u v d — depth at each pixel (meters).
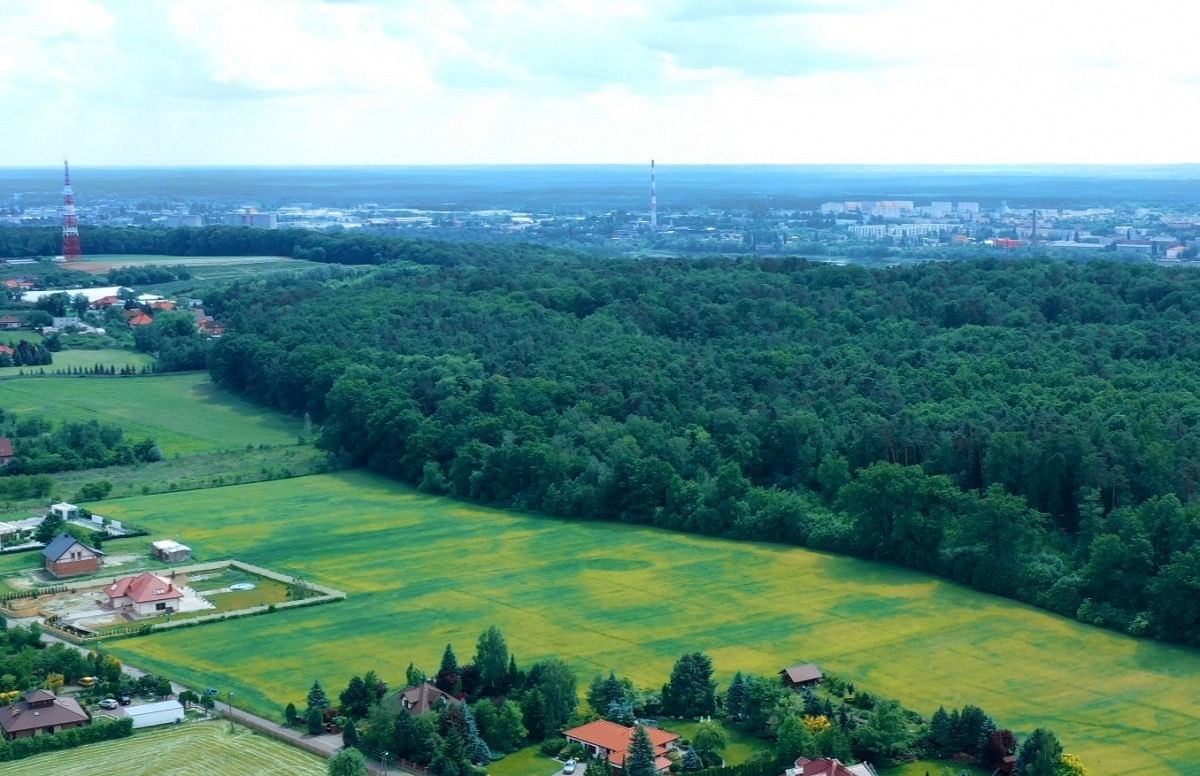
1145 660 158.75
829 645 162.88
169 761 131.75
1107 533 179.50
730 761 131.12
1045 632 168.00
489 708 137.12
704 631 168.00
